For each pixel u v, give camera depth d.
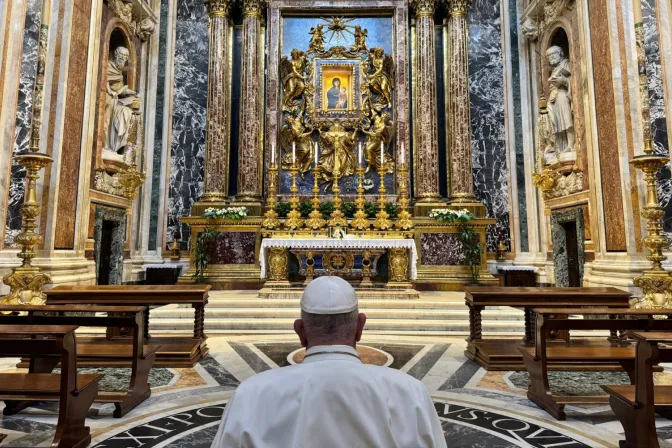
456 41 11.70
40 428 3.38
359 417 1.13
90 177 8.96
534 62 11.55
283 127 12.02
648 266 7.29
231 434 1.12
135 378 3.88
